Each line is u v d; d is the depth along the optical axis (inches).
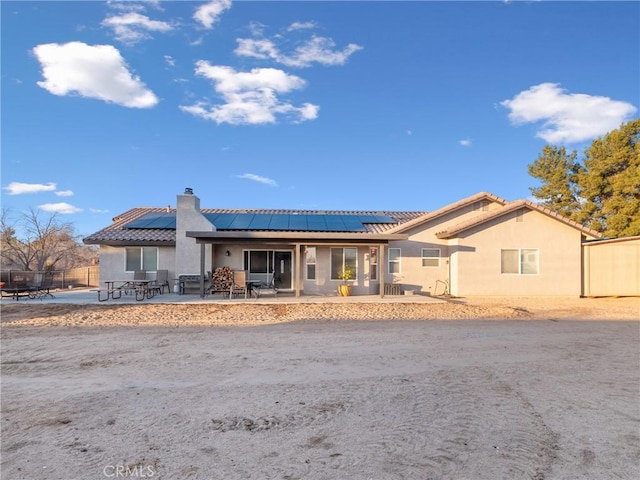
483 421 185.8
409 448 158.7
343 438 167.6
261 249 778.8
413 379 249.8
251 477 136.8
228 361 292.5
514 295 745.0
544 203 1322.6
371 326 447.2
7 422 183.5
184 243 754.8
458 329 428.1
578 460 150.1
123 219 900.6
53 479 135.6
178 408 200.5
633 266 766.5
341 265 775.7
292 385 237.5
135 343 353.7
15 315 500.7
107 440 165.3
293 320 486.9
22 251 1357.0
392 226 855.1
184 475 138.3
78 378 251.0
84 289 946.7
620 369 274.2
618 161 1098.7
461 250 743.1
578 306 628.7
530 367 278.7
